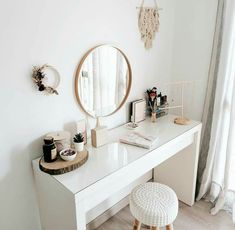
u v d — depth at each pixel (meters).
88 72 1.63
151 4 1.98
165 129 1.94
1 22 1.18
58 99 1.52
